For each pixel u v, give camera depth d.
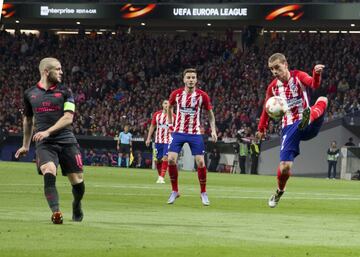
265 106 28.64
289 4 100.31
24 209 28.27
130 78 104.50
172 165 34.72
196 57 106.62
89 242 18.33
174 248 17.62
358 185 60.91
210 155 86.75
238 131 84.50
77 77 107.19
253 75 98.19
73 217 23.78
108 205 32.03
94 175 61.88
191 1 108.50
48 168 22.52
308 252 17.61
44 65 23.06
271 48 101.94
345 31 112.62
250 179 64.94
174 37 111.25
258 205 34.34
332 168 82.31
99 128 94.31
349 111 86.81
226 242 19.02
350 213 31.17
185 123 35.47
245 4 101.81
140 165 88.19
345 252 17.80
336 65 96.38
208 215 27.95
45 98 22.97
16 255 16.06
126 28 118.44
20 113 101.12
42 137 22.34
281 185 29.78
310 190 50.78
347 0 101.81
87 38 113.44
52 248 17.17
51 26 121.19
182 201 36.06
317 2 101.06
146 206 32.12
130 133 86.00
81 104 100.75
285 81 28.39
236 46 110.50
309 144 84.38
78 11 107.25
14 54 112.44
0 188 41.41
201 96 36.28
